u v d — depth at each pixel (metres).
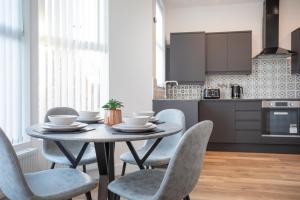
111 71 3.20
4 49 2.23
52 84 2.77
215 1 4.93
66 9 2.90
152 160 1.99
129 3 3.31
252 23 5.03
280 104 4.33
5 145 1.11
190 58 4.80
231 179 2.96
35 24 2.53
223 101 4.45
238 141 4.43
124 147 3.22
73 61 2.97
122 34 3.26
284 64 4.93
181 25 5.27
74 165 1.84
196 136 1.17
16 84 2.38
